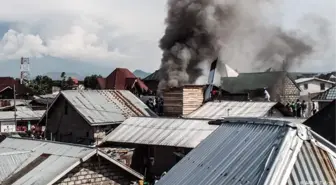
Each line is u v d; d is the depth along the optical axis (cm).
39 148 1656
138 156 2344
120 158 2188
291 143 686
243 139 805
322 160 682
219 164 778
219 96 3950
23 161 1568
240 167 714
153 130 2381
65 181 1390
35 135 3269
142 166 2339
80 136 2891
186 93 2888
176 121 2419
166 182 892
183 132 2270
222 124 973
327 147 716
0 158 1562
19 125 4075
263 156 693
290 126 718
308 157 678
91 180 1446
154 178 2173
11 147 1791
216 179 736
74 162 1391
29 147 1705
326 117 1533
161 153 2280
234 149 793
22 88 6109
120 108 3062
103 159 1471
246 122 873
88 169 1441
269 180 630
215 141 900
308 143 702
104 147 2403
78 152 1473
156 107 3462
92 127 2789
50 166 1436
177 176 876
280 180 633
